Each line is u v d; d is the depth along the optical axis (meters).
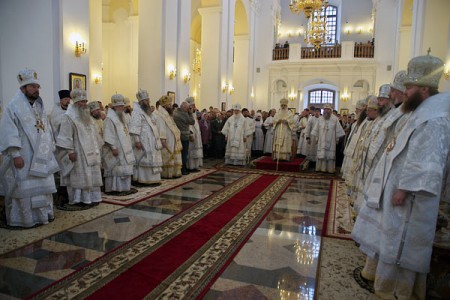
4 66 6.68
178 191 6.01
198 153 8.26
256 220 4.52
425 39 9.68
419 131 2.29
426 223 2.33
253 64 20.27
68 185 4.81
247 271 3.05
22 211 3.93
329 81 20.19
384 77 18.95
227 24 14.82
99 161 4.98
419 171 2.23
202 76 14.38
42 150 3.97
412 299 2.50
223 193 5.96
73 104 4.76
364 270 2.93
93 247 3.47
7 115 3.80
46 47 6.52
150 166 6.31
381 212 2.57
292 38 24.23
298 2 13.51
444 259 2.52
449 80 8.03
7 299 2.50
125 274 2.92
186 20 10.79
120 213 4.63
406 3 14.81
